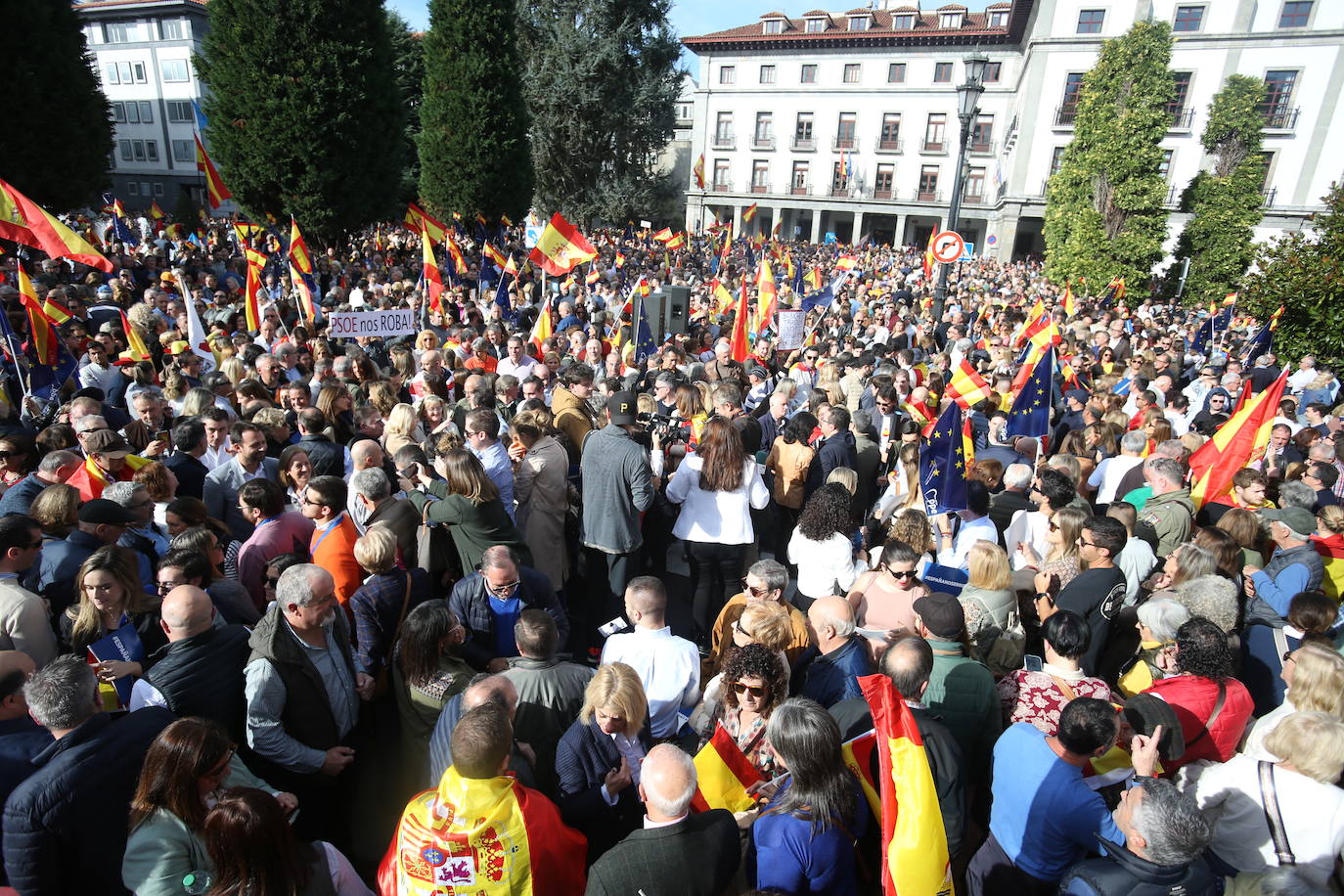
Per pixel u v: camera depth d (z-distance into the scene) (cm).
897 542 416
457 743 244
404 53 3850
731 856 256
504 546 412
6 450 494
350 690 360
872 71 5291
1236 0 3584
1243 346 1476
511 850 248
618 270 2453
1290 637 414
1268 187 3669
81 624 343
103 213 2842
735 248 3659
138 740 276
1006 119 5069
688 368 925
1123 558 505
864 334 1501
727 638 435
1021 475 580
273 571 403
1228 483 610
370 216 1947
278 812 235
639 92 4053
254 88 1734
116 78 5294
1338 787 297
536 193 4125
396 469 536
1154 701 333
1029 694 350
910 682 313
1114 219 2778
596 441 547
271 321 946
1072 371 1024
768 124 5641
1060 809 285
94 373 715
